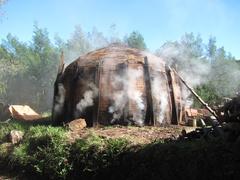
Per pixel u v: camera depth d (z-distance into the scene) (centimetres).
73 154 1164
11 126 1656
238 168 827
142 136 1262
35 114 2119
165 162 956
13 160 1294
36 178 1205
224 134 932
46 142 1273
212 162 872
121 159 1070
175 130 1405
